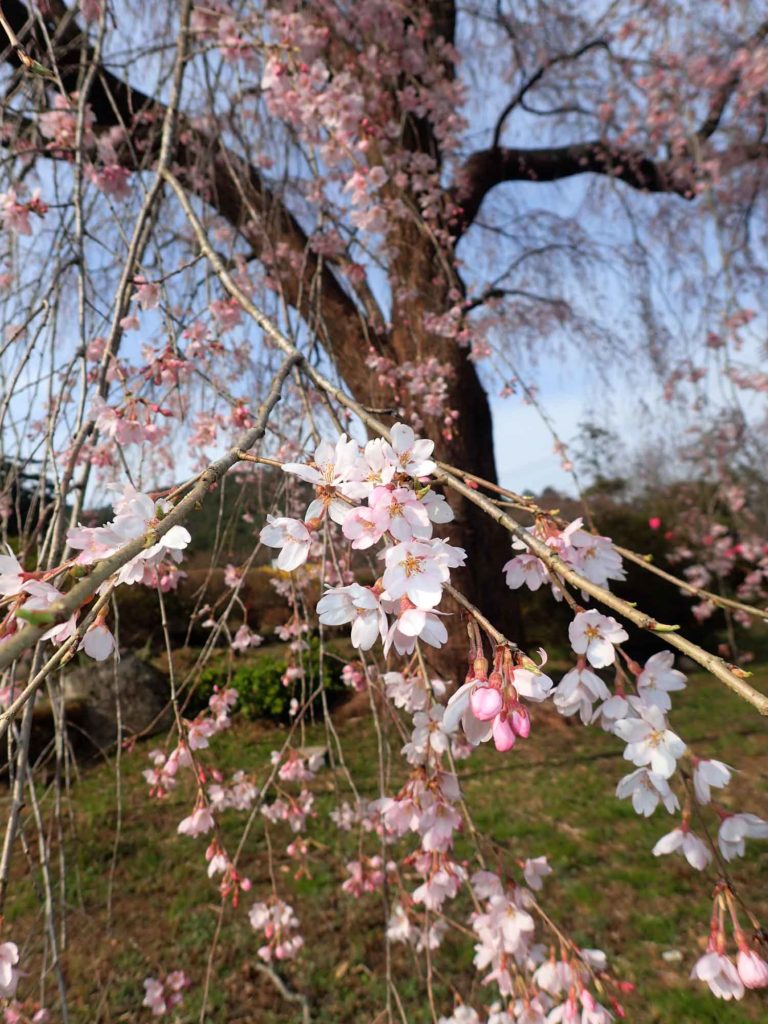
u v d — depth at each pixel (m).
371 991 2.83
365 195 2.79
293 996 2.78
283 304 2.61
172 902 3.51
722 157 6.66
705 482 6.95
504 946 1.55
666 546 8.41
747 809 4.10
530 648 5.83
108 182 2.50
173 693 1.88
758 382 5.09
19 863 3.67
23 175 2.65
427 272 5.10
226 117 3.60
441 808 1.47
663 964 2.87
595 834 3.96
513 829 4.06
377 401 4.68
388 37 4.83
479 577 5.43
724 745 5.23
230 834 4.14
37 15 2.10
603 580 1.17
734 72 5.92
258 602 6.99
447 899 3.25
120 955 3.12
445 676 1.67
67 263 2.02
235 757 5.42
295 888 3.55
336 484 1.01
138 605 6.70
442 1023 1.79
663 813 4.16
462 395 5.49
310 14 4.06
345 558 2.60
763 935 0.93
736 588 8.12
